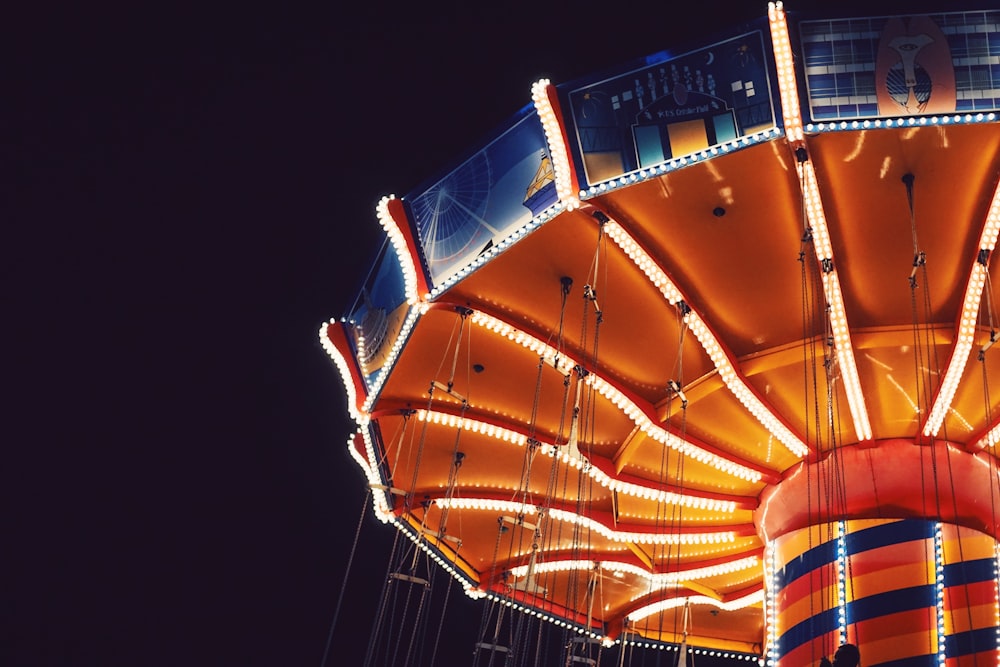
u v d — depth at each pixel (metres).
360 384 17.12
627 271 14.39
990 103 12.12
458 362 16.17
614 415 16.56
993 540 15.82
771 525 16.91
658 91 12.90
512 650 18.94
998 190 12.86
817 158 12.80
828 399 15.49
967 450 16.14
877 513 15.77
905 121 12.20
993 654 14.80
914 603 15.07
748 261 14.26
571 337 15.57
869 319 14.94
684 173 13.00
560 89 13.18
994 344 14.57
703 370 15.75
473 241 14.30
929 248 13.85
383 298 15.95
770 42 12.44
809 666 15.32
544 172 13.47
